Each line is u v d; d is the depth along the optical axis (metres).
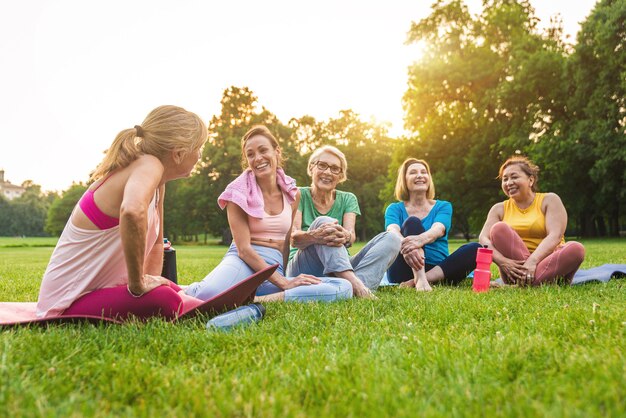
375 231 54.00
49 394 1.56
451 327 2.50
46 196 135.38
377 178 49.88
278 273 3.63
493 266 7.68
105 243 2.64
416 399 1.47
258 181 3.76
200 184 45.66
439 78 28.39
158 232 3.29
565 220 4.75
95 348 2.12
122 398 1.55
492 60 28.02
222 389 1.58
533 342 2.05
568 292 3.85
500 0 29.09
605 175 25.30
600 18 24.17
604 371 1.61
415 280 4.73
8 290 5.32
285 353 2.06
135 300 2.66
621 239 26.06
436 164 29.98
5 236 115.19
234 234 3.59
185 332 2.41
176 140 2.74
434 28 29.77
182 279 6.73
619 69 23.78
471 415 1.34
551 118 27.20
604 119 24.50
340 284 3.62
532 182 4.96
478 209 31.81
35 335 2.30
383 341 2.19
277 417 1.35
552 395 1.45
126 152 2.63
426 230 5.17
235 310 2.78
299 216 4.37
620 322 2.45
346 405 1.45
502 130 27.33
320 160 4.41
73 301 2.67
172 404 1.49
